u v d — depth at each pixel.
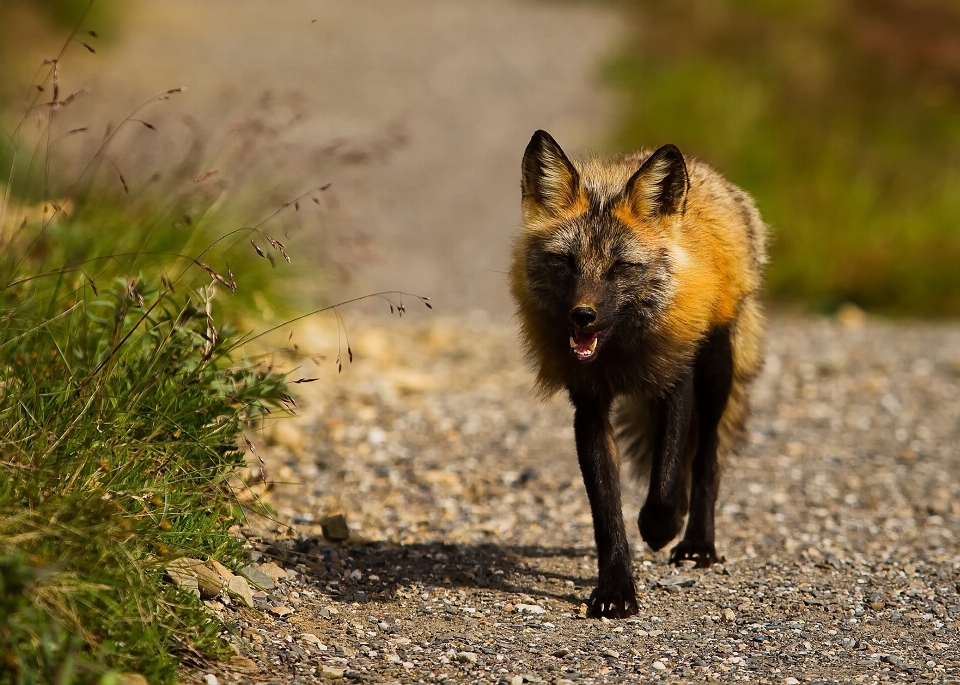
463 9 82.94
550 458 19.05
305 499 15.86
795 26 59.59
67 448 10.64
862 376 24.70
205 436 12.13
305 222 28.33
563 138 49.66
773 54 56.09
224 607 11.27
